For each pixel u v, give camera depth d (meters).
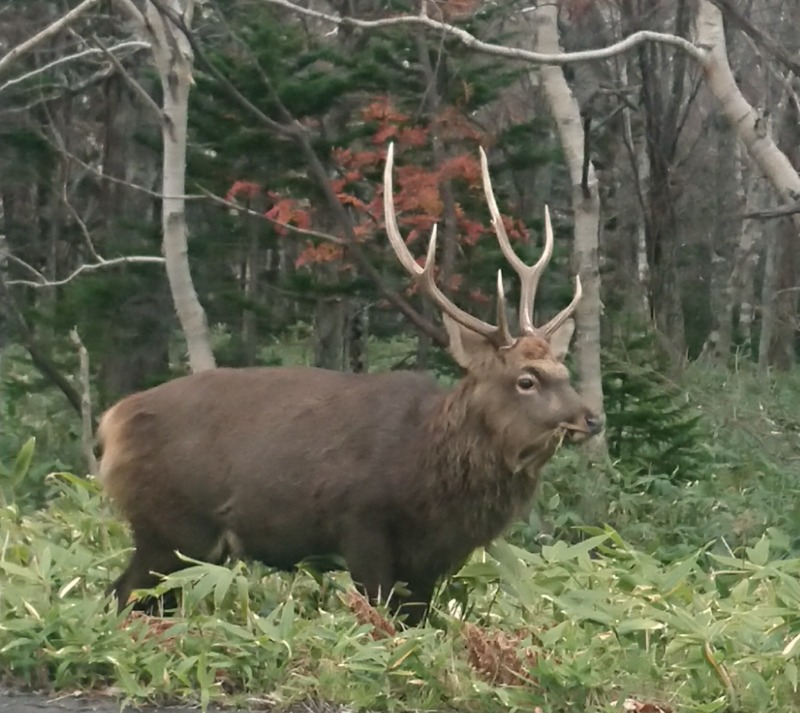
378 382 7.63
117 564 8.55
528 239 14.87
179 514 7.64
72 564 8.05
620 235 22.98
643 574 8.16
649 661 6.94
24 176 17.81
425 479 7.30
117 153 16.67
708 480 12.52
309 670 6.67
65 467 11.64
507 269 14.12
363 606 7.00
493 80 14.25
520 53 9.71
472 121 14.41
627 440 13.06
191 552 7.68
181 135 12.16
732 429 13.97
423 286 7.40
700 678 6.82
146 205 17.30
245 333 16.53
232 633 6.77
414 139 13.51
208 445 7.58
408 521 7.39
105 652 6.60
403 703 6.54
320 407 7.53
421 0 12.16
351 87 13.80
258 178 14.39
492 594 8.12
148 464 7.66
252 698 6.44
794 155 21.77
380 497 7.33
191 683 6.54
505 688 6.56
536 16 13.20
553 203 20.84
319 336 15.49
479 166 13.27
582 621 7.43
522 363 7.18
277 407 7.58
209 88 13.59
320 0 18.31
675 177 22.28
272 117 13.75
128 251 14.80
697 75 22.27
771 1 24.61
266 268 17.69
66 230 19.17
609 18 23.00
